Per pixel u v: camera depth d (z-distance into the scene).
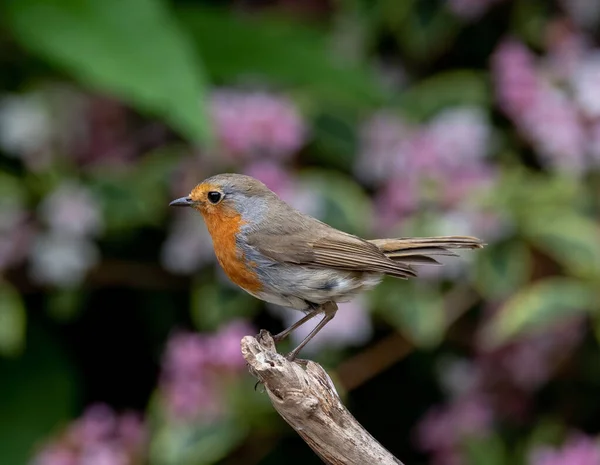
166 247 10.36
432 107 10.65
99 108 10.58
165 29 9.55
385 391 11.23
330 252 7.86
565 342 10.17
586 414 10.67
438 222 9.76
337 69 10.60
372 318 10.04
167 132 10.71
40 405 10.35
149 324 11.25
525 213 9.75
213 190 8.00
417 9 10.93
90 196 9.96
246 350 6.23
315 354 9.95
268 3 11.77
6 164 10.83
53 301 10.35
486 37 11.48
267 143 9.95
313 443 6.33
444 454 10.38
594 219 10.33
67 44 9.48
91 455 9.61
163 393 9.64
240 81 11.00
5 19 9.76
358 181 10.65
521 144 10.85
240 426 9.43
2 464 10.05
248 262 7.99
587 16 11.03
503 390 10.38
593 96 9.97
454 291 10.04
